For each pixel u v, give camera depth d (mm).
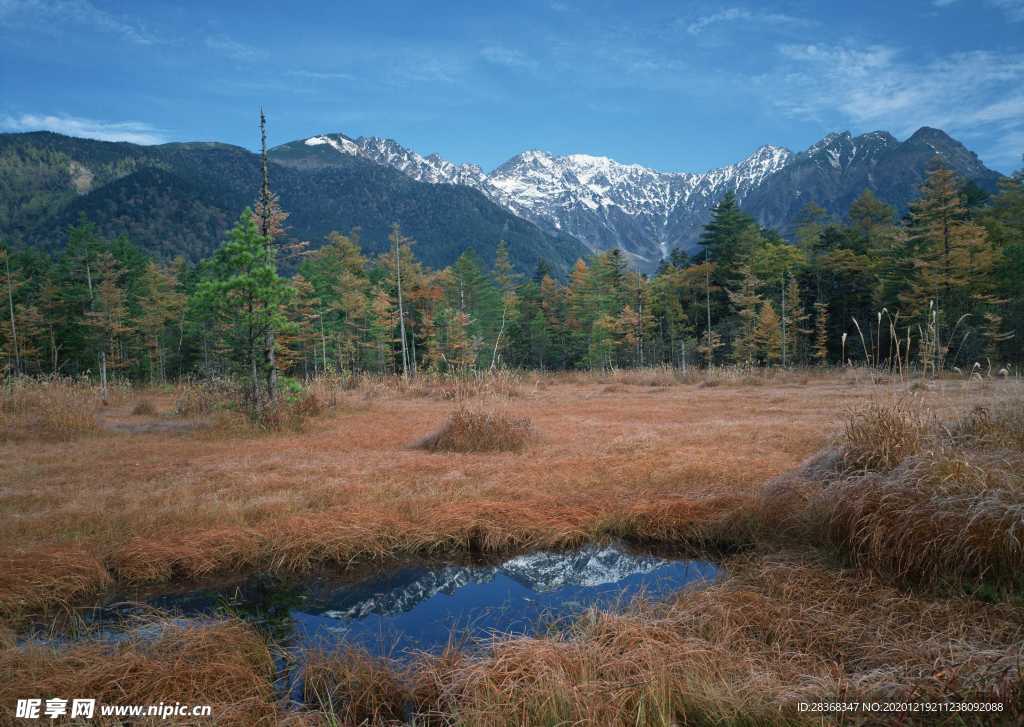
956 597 3479
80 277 39344
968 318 30234
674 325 50875
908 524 3879
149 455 9195
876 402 5852
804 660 2938
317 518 5609
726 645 3107
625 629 3207
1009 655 2592
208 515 5750
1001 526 3588
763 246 52188
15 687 2729
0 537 5230
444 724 2689
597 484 6836
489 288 51438
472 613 4109
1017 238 38688
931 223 33812
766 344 42750
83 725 2531
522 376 30531
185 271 52062
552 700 2523
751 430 10031
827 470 5297
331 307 41531
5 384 14359
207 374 19078
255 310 12875
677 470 7141
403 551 5340
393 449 9688
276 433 11516
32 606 4188
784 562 4285
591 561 5090
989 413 6180
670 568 4887
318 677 3094
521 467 7746
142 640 3379
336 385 21328
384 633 3820
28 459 8891
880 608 3432
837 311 47656
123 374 41562
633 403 16344
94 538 5250
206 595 4508
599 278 49375
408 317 49156
